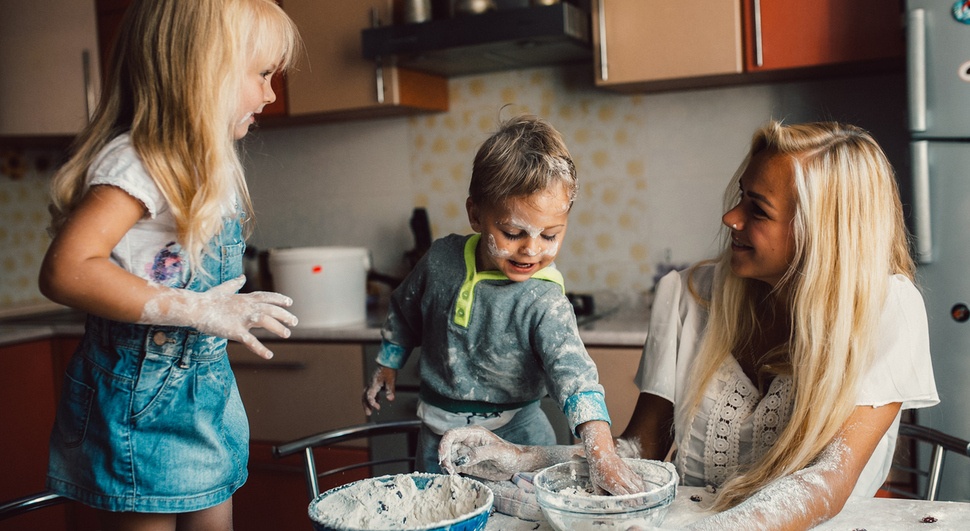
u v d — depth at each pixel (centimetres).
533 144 128
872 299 115
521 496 108
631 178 273
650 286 273
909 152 198
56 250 100
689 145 265
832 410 113
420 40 249
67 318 302
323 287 259
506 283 137
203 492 119
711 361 132
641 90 264
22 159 333
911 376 115
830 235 116
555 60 272
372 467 247
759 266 124
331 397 252
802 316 117
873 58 215
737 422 128
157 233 114
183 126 109
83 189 110
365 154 310
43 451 277
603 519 95
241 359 263
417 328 157
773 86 253
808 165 118
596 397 121
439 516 99
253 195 329
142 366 114
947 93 193
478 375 141
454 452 119
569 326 132
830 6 218
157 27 111
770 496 99
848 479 106
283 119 296
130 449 114
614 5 238
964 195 193
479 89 290
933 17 193
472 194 134
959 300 195
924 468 199
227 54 112
